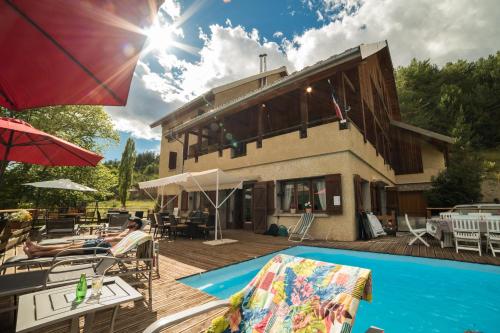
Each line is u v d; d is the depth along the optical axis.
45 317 1.87
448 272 5.64
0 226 6.43
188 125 15.89
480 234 6.34
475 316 3.67
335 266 1.91
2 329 2.78
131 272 3.78
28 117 14.48
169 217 10.91
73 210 15.95
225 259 6.03
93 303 2.16
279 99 14.00
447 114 26.88
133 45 2.11
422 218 15.78
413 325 3.44
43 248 4.36
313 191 10.16
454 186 14.97
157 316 3.11
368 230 9.09
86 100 2.79
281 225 10.62
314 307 1.76
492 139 26.66
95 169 17.06
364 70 12.59
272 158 11.38
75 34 2.00
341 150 9.25
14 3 1.71
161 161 21.45
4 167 3.59
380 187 13.28
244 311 2.04
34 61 2.25
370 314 3.77
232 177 9.42
